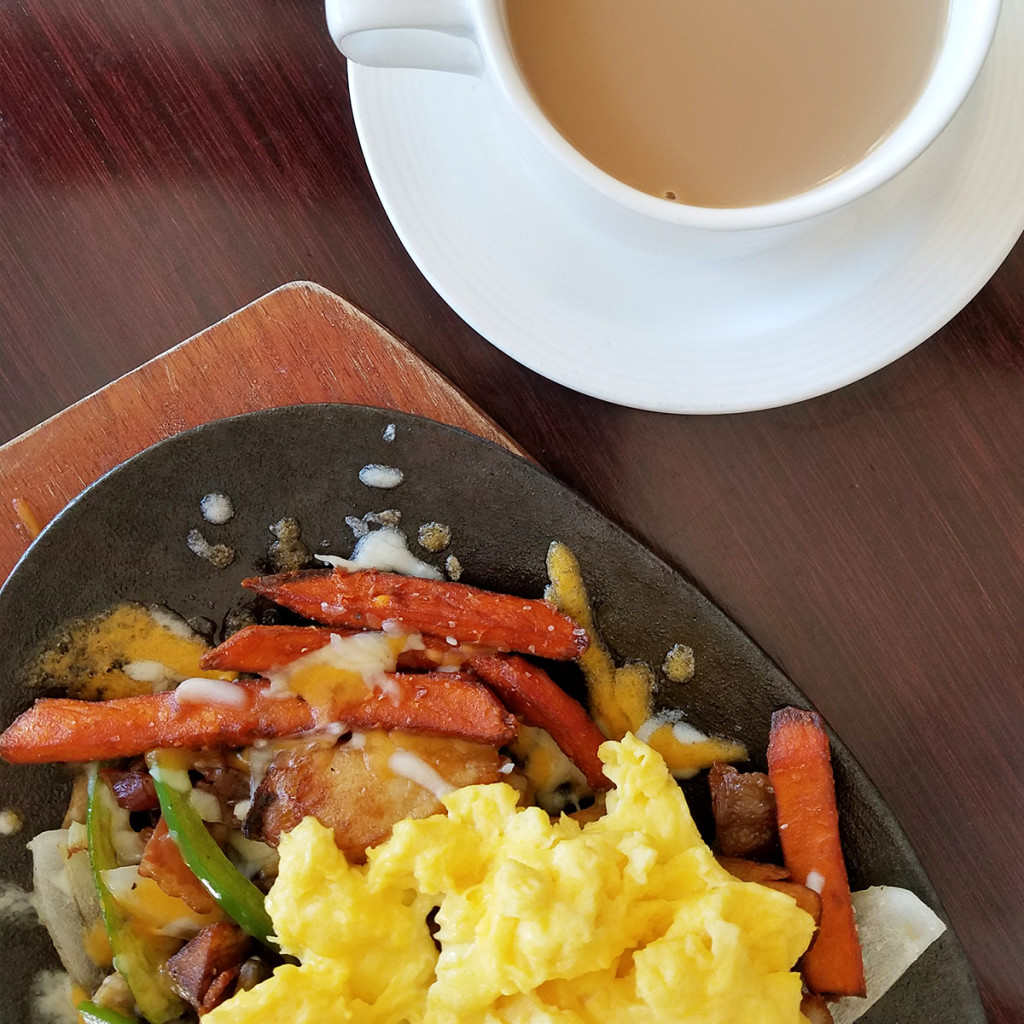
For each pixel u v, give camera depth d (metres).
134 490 0.29
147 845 0.28
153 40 0.31
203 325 0.31
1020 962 0.30
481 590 0.28
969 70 0.23
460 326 0.31
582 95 0.24
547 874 0.25
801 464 0.31
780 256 0.27
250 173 0.31
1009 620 0.31
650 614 0.29
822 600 0.31
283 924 0.26
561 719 0.28
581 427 0.31
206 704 0.27
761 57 0.24
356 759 0.27
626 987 0.25
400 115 0.28
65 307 0.31
